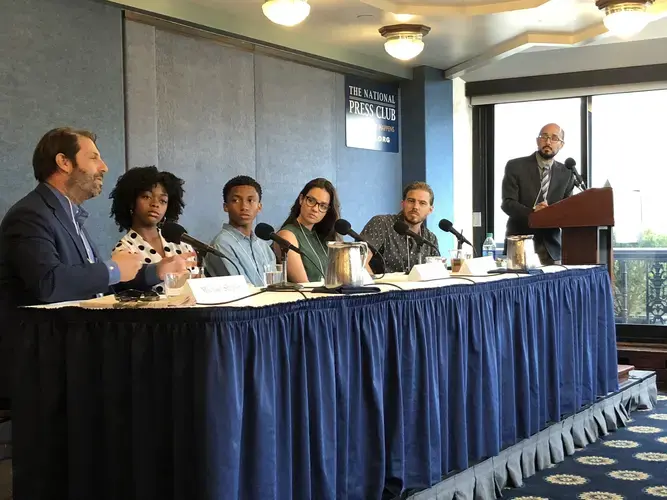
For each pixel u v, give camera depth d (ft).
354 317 7.85
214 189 16.90
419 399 8.72
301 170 19.42
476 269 11.52
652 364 19.56
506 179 18.29
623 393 15.15
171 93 15.84
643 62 21.49
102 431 6.68
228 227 11.38
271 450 6.55
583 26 17.99
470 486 9.77
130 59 14.87
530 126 23.56
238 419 6.23
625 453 12.48
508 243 11.88
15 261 7.73
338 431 7.65
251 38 17.20
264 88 18.25
